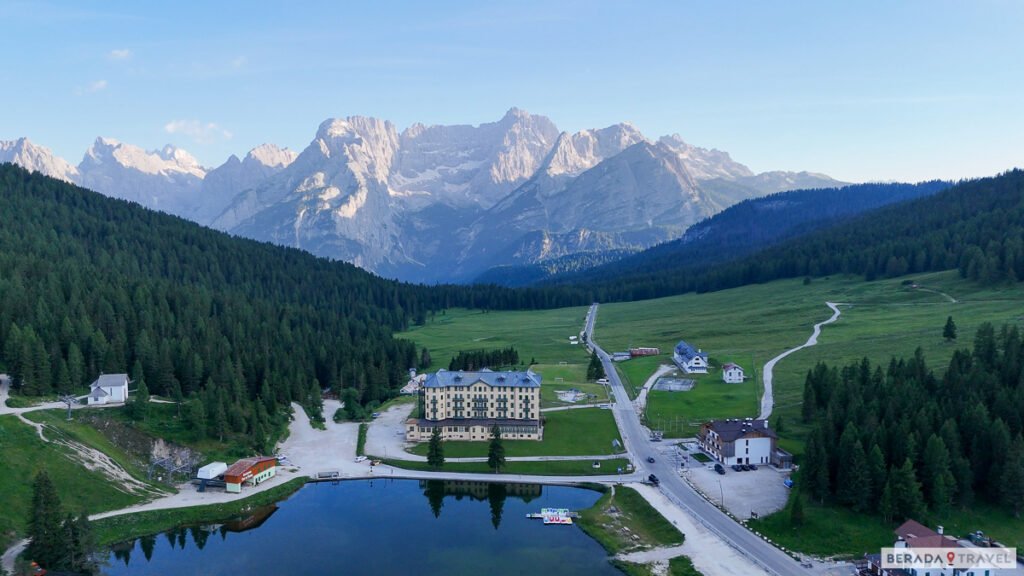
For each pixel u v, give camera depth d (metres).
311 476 161.62
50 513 111.06
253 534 132.38
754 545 121.06
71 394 176.75
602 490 151.62
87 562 114.31
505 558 121.00
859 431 141.50
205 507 140.38
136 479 148.38
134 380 192.50
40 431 147.50
